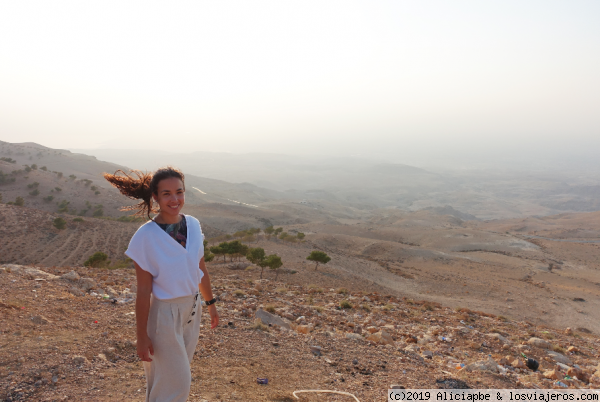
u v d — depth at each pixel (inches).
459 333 431.8
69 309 239.8
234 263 1219.2
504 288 1807.3
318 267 1531.7
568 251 3814.0
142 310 94.0
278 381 179.8
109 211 5246.1
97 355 173.6
